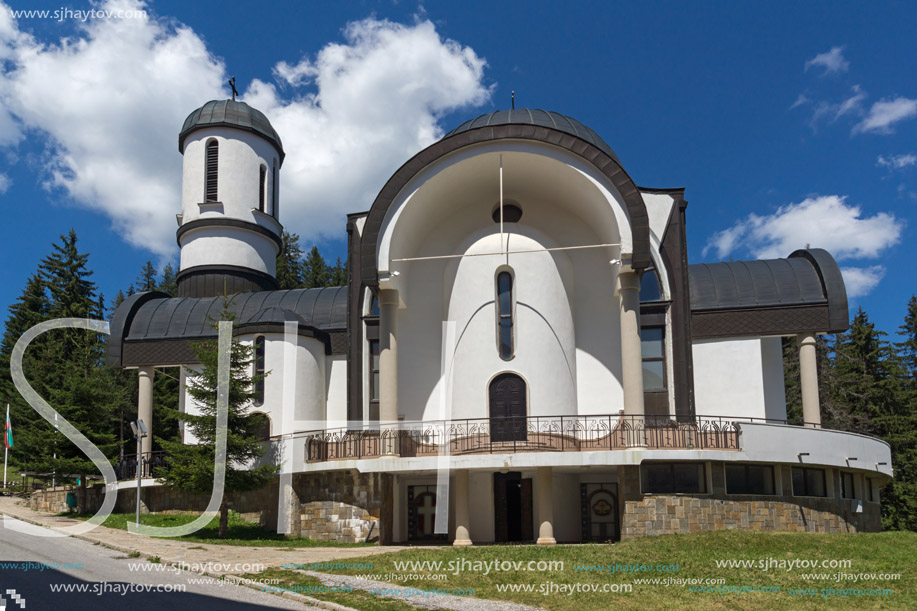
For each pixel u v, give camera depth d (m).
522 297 24.53
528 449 22.17
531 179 25.41
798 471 23.69
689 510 21.73
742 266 28.66
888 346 50.12
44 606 12.20
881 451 26.38
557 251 25.47
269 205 38.25
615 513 24.73
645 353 26.16
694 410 25.33
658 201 26.80
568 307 25.22
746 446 22.33
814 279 27.64
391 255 23.95
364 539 22.72
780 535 20.14
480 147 23.88
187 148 37.88
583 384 25.44
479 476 24.97
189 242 36.97
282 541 22.17
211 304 33.25
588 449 22.69
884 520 41.19
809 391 26.66
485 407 23.97
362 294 27.69
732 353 27.30
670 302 26.06
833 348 48.09
